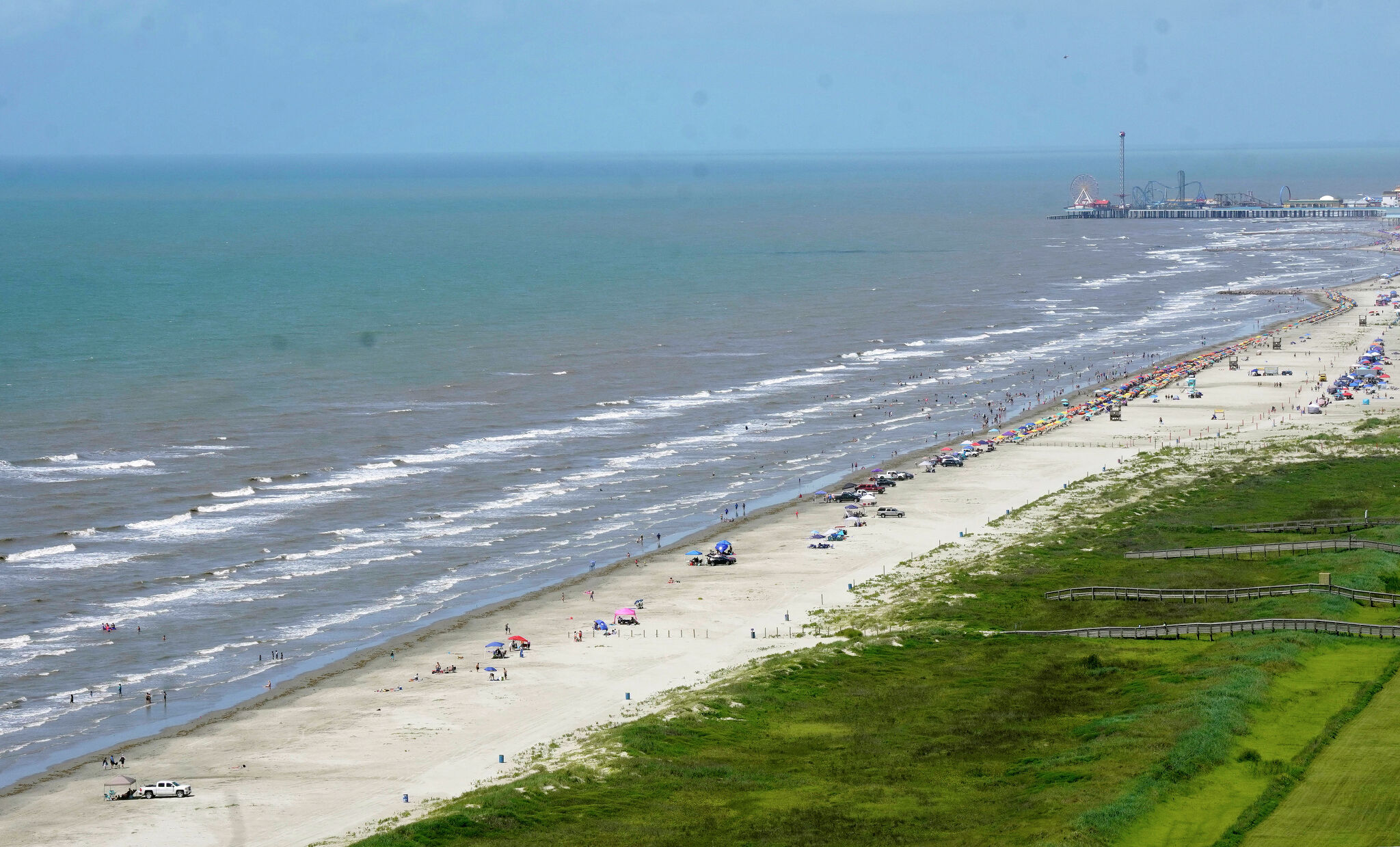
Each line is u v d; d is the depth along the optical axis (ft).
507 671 459.32
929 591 533.14
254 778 378.12
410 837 330.13
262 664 472.03
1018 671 449.89
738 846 328.49
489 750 395.34
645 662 467.52
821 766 380.17
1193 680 424.46
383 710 427.74
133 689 448.24
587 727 410.93
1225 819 330.54
